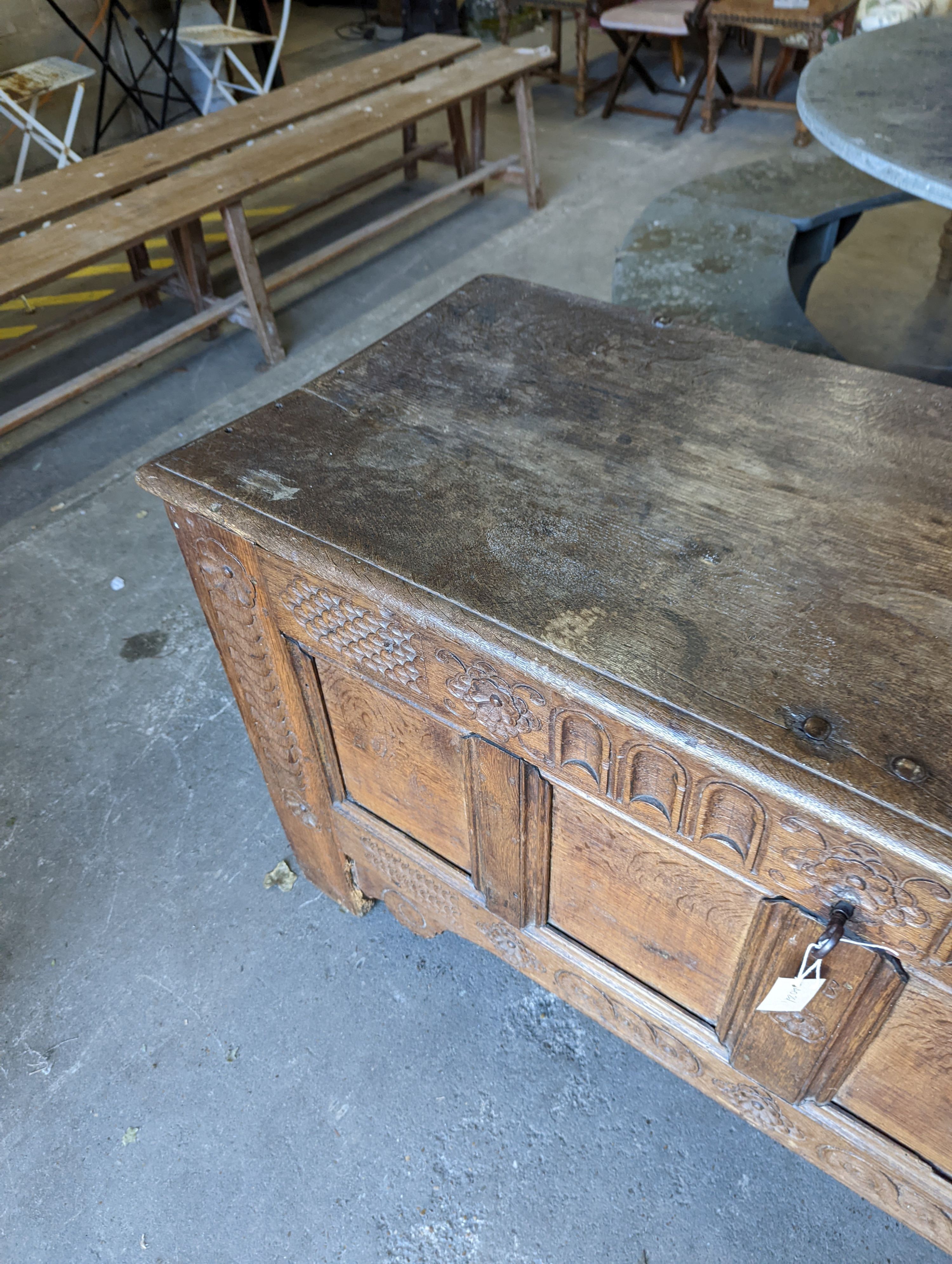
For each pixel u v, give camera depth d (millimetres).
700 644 894
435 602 954
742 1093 1244
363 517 1074
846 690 845
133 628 2398
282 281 3320
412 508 1085
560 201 4336
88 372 3330
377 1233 1358
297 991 1650
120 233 2795
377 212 4387
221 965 1691
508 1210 1375
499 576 982
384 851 1475
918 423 1188
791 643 893
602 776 971
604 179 4512
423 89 3750
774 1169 1404
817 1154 1217
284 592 1144
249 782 2020
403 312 3623
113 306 3430
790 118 4992
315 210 4008
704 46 5734
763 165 2750
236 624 1287
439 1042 1575
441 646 998
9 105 4223
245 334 3566
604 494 1094
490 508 1079
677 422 1212
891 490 1081
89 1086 1530
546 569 987
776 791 780
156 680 2256
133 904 1792
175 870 1852
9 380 3389
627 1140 1442
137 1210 1392
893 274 3691
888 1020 945
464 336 1424
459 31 6535
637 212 4180
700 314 2082
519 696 966
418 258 3980
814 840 820
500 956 1476
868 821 740
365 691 1190
